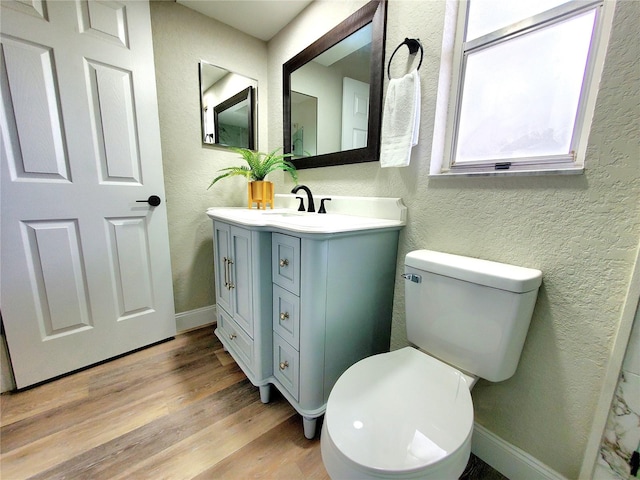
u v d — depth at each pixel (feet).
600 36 2.32
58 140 3.92
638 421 2.18
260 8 5.14
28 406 3.73
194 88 5.41
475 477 3.01
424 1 3.32
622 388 2.24
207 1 4.99
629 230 2.14
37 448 3.15
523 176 2.66
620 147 2.14
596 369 2.38
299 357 3.29
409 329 3.28
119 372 4.49
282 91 5.88
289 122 5.68
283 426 3.55
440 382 2.52
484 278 2.54
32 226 3.87
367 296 3.64
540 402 2.75
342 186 4.73
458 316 2.78
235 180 6.19
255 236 3.51
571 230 2.43
